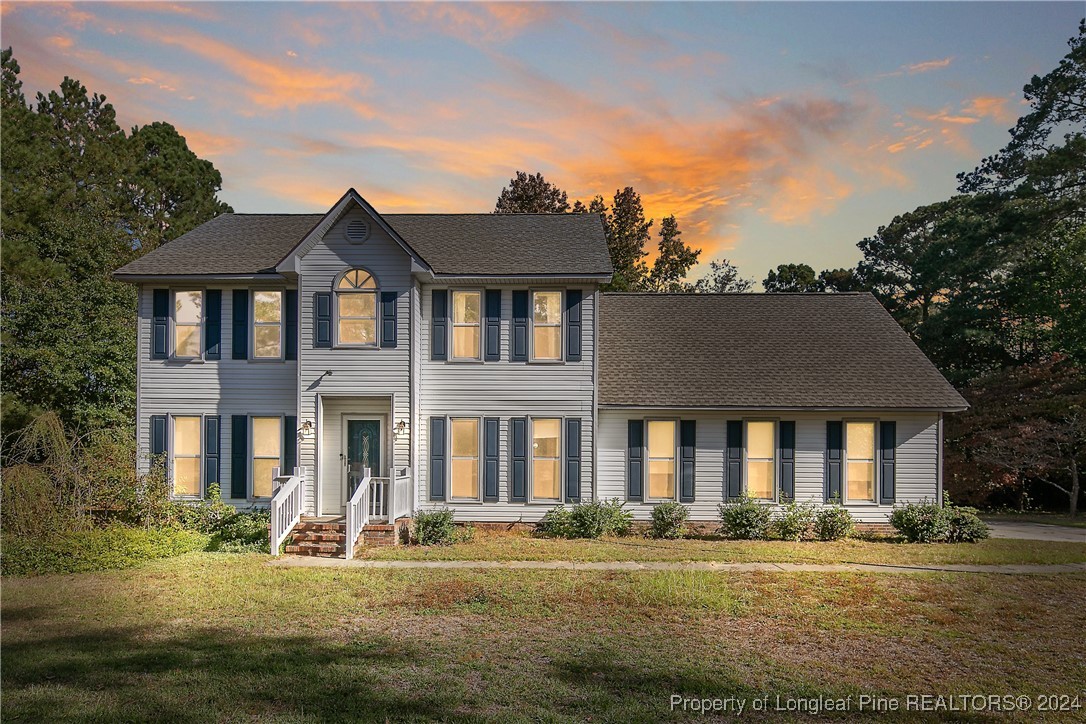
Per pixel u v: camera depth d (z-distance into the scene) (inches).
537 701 339.6
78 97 1600.6
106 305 993.5
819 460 815.1
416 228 898.7
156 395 796.0
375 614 477.4
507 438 792.3
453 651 406.3
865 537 780.6
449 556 655.8
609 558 648.4
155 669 375.6
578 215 948.0
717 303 1014.4
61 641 421.1
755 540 758.5
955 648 420.8
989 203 1473.9
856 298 1025.5
